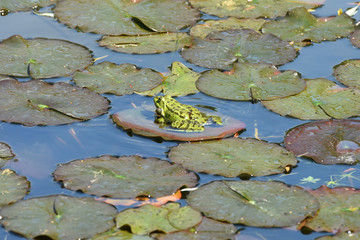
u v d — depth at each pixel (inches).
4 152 417.7
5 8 698.8
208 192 369.7
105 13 672.4
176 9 695.7
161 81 538.0
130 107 497.0
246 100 506.0
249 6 718.5
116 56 593.3
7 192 365.7
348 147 427.5
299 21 666.2
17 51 578.9
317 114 480.4
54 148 432.5
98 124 466.9
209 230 333.1
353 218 344.5
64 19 661.3
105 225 335.3
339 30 655.8
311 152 424.8
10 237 323.9
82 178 380.8
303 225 339.3
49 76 538.3
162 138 449.4
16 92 496.1
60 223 333.7
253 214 346.9
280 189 373.4
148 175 386.0
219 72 551.8
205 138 443.2
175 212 350.0
